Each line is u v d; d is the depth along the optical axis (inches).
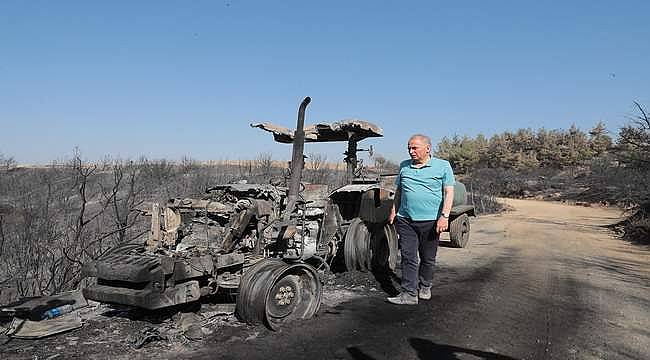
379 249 311.3
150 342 173.8
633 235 527.5
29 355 160.7
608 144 2311.8
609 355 171.0
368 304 227.6
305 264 202.8
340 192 289.4
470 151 2395.4
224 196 234.1
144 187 553.3
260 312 185.2
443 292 255.9
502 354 169.6
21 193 559.8
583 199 1462.8
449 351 171.0
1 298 350.6
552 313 221.6
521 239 519.5
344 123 283.1
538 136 2479.1
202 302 219.5
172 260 179.0
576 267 346.0
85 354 162.4
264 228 220.4
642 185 791.1
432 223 225.3
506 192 1841.8
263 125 288.0
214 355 163.2
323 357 163.3
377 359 162.7
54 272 365.1
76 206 514.6
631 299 252.4
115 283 185.5
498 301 239.1
